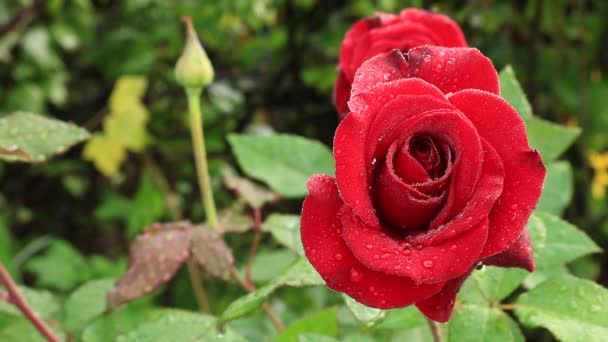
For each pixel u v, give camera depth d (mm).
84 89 1106
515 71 896
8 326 527
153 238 504
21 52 1010
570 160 902
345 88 467
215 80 1024
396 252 371
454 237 373
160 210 917
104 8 1071
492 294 457
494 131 381
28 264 754
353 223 375
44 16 1024
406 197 377
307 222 380
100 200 1083
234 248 824
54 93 1035
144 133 925
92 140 911
